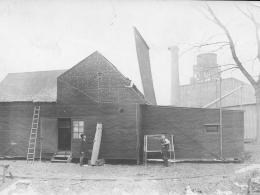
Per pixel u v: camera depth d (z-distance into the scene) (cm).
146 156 1492
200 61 1936
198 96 2219
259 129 1711
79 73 1560
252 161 1461
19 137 1620
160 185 1124
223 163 1497
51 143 1580
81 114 1538
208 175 1230
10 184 1169
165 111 1585
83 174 1259
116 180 1159
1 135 1639
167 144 1434
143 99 1490
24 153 1606
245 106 1955
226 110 1580
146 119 1591
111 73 1522
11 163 1503
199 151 1558
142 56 1788
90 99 1535
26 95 1650
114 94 1511
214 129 1572
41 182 1165
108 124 1505
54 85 1695
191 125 1573
